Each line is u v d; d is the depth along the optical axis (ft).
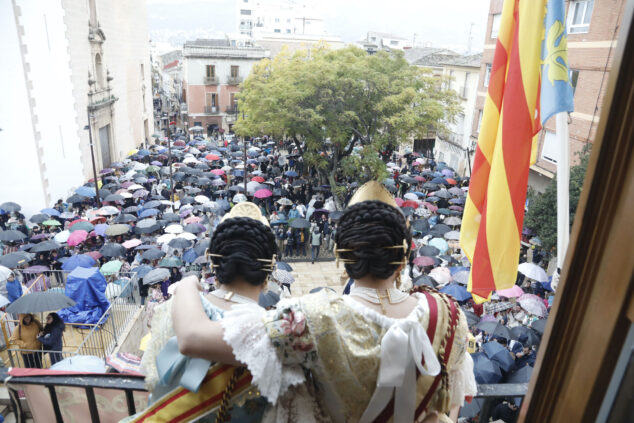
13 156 77.46
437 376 5.23
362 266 5.10
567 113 11.49
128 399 7.86
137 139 148.15
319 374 4.83
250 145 145.28
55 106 85.05
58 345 31.58
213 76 183.42
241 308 4.84
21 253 49.08
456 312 5.40
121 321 40.09
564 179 11.73
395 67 82.28
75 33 94.63
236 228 5.42
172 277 50.62
